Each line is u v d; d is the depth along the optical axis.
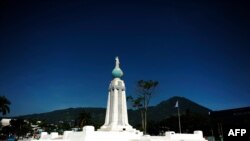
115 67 59.69
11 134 134.62
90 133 43.12
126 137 46.75
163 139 48.84
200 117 110.25
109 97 57.38
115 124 53.34
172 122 114.50
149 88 80.38
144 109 82.56
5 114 96.94
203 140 49.75
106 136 44.66
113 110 54.81
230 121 51.47
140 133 53.97
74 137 45.75
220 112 53.75
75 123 122.44
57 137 51.38
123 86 57.38
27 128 147.00
